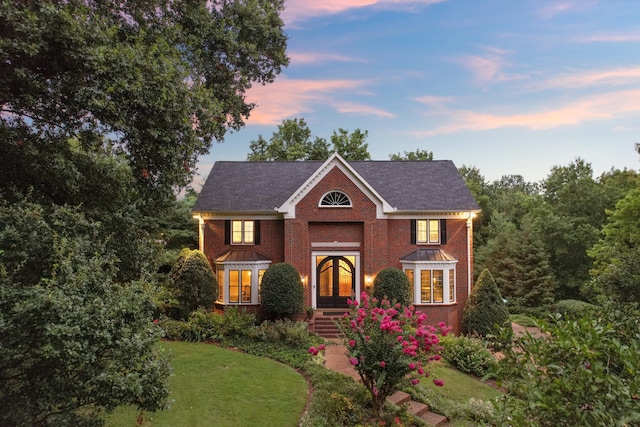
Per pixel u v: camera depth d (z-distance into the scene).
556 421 4.00
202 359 14.94
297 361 15.10
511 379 4.68
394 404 11.99
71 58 9.35
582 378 3.86
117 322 6.68
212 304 21.25
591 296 30.22
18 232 7.11
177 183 12.16
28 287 6.42
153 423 10.04
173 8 15.53
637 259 13.38
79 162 11.63
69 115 10.20
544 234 37.50
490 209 47.47
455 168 26.25
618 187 39.09
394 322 10.36
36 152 10.83
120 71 9.82
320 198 22.77
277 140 40.47
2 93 9.14
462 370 16.88
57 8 9.05
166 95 10.61
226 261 22.94
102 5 11.48
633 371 3.64
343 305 23.56
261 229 24.00
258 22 18.69
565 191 40.09
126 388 6.29
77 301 6.36
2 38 8.48
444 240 23.62
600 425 3.57
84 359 6.00
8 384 6.59
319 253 23.42
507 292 35.53
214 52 17.80
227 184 25.38
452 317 22.89
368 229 22.73
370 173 26.09
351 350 10.88
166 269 26.72
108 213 11.59
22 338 6.01
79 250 7.45
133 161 11.62
